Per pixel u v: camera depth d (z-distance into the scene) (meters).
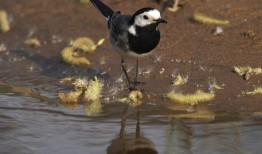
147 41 11.95
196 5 16.33
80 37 15.97
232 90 12.02
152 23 11.73
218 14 15.66
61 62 14.85
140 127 10.55
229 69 12.92
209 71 12.98
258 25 14.72
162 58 13.98
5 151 9.70
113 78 13.45
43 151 9.66
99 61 14.53
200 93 11.75
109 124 10.80
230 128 10.24
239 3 16.05
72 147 9.80
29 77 14.14
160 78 13.04
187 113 11.16
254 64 12.98
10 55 15.82
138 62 14.02
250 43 13.97
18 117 11.33
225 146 9.49
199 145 9.59
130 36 11.87
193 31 15.15
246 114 10.90
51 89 13.20
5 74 14.44
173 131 10.27
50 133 10.45
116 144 9.86
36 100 12.43
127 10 16.72
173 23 15.72
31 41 16.25
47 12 18.14
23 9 18.59
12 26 17.75
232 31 14.72
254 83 12.20
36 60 15.27
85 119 11.13
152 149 9.58
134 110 11.50
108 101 12.15
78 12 17.70
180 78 12.68
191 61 13.61
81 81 13.09
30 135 10.37
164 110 11.38
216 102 11.59
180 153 9.34
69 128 10.67
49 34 16.78
